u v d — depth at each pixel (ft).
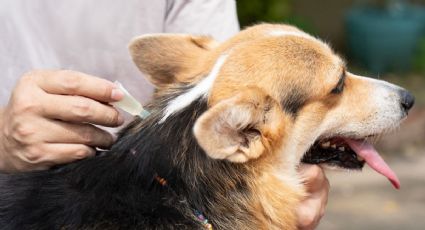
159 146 4.40
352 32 12.44
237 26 4.91
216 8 4.87
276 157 4.49
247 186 4.43
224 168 4.41
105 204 4.32
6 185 4.42
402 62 12.38
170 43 4.74
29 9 4.78
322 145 4.71
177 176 4.38
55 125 4.29
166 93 4.57
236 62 4.49
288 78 4.50
